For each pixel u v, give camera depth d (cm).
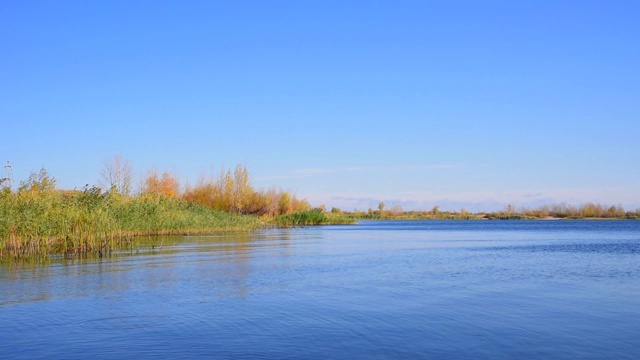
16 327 2195
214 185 12438
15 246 4488
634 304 2683
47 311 2486
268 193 14350
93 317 2369
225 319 2336
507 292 3027
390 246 6612
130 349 1902
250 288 3130
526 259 4909
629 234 10550
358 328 2184
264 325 2231
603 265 4409
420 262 4600
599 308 2581
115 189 5966
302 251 5662
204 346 1936
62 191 5128
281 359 1791
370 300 2772
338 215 19112
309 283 3322
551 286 3247
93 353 1855
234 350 1889
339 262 4550
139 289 3066
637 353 1859
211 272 3788
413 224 19562
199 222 8319
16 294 2892
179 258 4662
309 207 16975
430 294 2955
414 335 2081
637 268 4175
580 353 1861
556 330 2158
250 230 10188
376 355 1833
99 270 3825
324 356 1823
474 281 3447
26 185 4784
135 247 5766
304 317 2377
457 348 1912
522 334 2097
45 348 1912
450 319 2342
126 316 2389
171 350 1889
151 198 7431
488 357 1814
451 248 6362
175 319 2334
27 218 4394
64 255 4688
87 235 4794
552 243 7444
